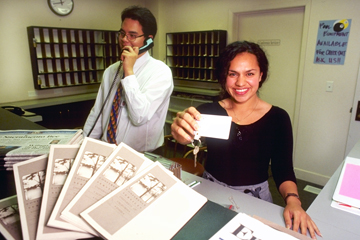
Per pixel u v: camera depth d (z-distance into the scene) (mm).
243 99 1091
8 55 3053
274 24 3021
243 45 1041
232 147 1170
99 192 484
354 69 2463
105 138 1535
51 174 521
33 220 445
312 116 2834
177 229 435
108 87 1601
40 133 1014
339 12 2445
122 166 549
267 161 1178
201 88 3877
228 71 1065
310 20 2639
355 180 1085
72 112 3570
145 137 1571
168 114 4176
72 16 3500
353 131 2572
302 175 3039
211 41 3393
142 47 1465
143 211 462
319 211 938
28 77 3273
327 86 2660
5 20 2961
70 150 577
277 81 3119
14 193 651
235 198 964
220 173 1207
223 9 3369
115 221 435
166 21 4078
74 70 3512
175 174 776
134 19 1398
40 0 3180
